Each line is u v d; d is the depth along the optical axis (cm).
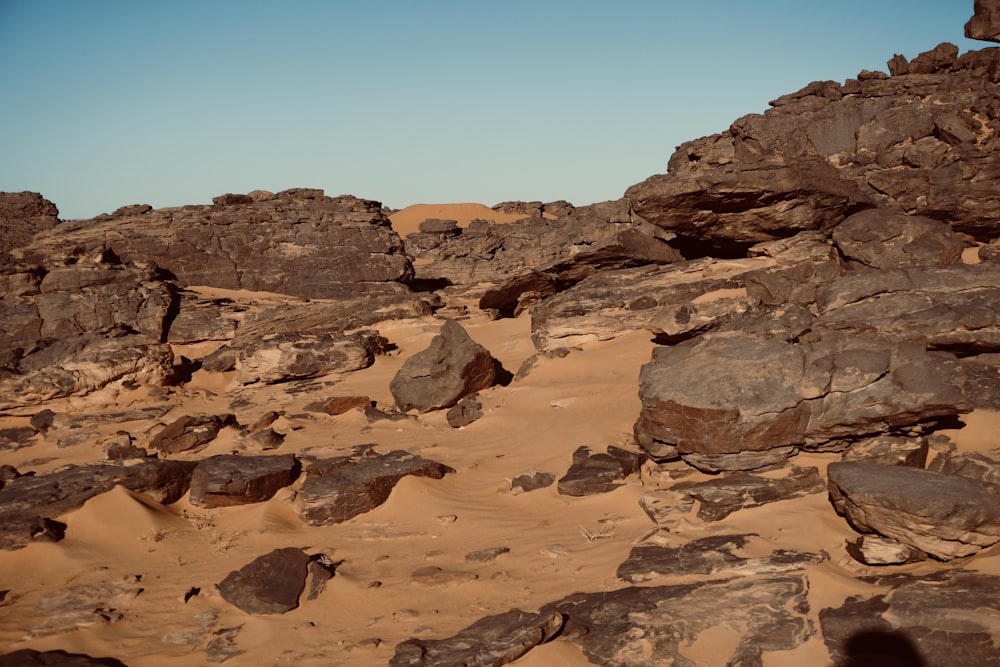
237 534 1375
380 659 915
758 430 1283
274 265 3775
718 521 1184
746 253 2514
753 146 2748
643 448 1434
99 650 1007
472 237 5784
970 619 833
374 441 1817
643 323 2225
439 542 1291
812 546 1057
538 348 2352
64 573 1261
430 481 1504
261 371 2509
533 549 1205
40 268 3225
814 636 866
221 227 3756
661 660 864
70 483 1471
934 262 2003
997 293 1552
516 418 1834
